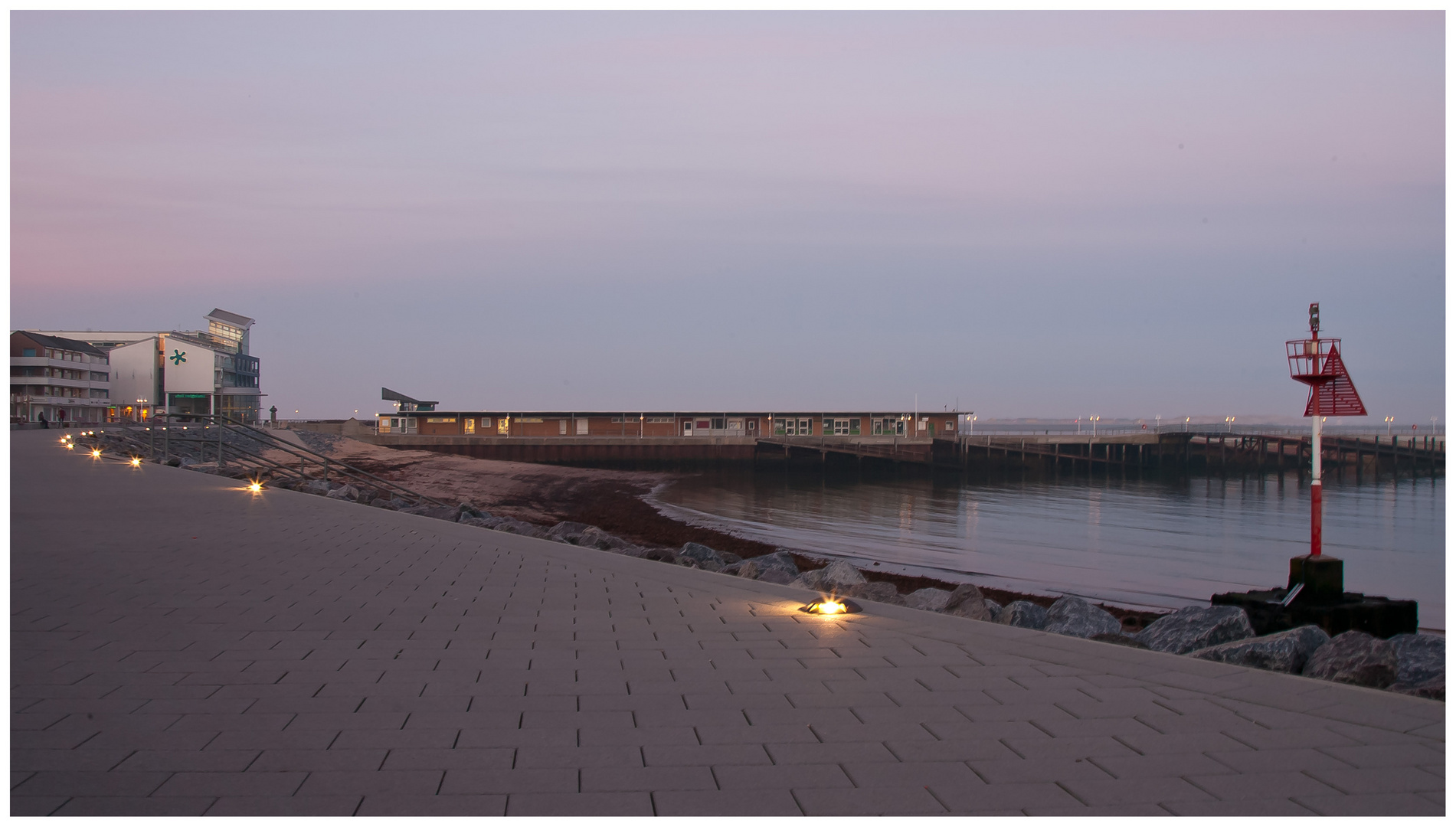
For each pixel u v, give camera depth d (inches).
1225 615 354.3
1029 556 1296.8
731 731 193.9
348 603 331.6
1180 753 183.5
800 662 250.5
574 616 310.8
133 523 575.2
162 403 4138.8
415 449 3540.8
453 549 475.5
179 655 251.0
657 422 3875.5
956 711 208.8
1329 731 195.9
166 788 159.6
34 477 916.0
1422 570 1268.5
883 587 489.1
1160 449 4229.8
